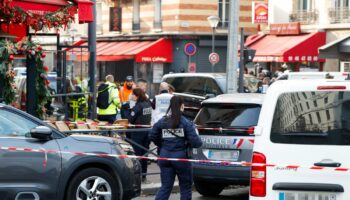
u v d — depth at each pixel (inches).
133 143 1100.5
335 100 647.1
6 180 781.3
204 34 3410.4
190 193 860.6
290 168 646.5
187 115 1632.6
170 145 849.5
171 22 3415.4
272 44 3056.1
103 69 3863.2
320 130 645.9
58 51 1369.3
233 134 975.0
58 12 1252.5
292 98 654.5
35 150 796.0
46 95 1175.6
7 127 799.7
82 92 1413.6
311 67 2989.7
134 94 1192.8
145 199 1046.4
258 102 1000.9
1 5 1152.8
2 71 1099.3
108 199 846.5
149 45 3432.6
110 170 851.4
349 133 640.4
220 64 3459.6
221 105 1021.8
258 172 651.5
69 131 1031.0
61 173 809.5
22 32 1341.0
